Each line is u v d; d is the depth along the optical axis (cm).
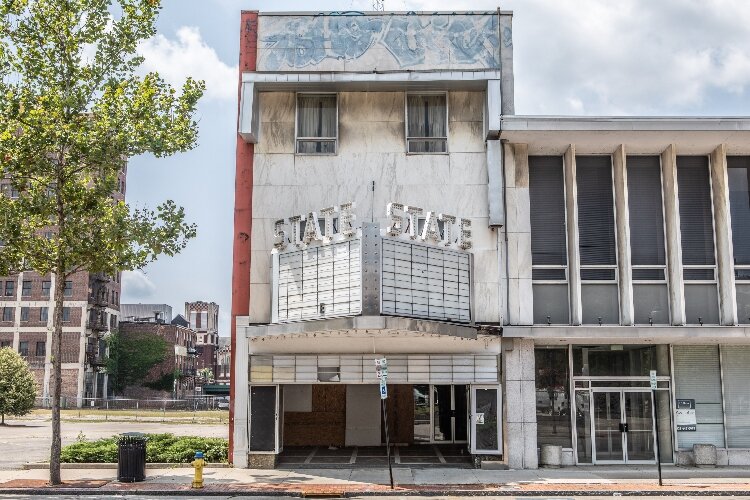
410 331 1928
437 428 2839
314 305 1995
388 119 2347
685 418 2323
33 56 1986
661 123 2203
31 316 8394
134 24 2064
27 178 2044
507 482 1947
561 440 2291
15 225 1977
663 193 2359
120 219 1986
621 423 2311
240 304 2266
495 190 2275
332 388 2841
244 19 2402
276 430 2220
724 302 2264
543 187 2378
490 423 2211
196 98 2105
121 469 1947
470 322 2125
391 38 2389
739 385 2344
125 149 1972
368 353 2228
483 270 2267
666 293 2317
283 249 2095
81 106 1964
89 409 7475
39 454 2775
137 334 9862
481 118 2345
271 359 2242
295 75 2281
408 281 1969
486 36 2392
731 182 2375
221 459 2283
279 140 2341
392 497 1778
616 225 2334
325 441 2806
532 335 2184
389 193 2306
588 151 2373
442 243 2075
